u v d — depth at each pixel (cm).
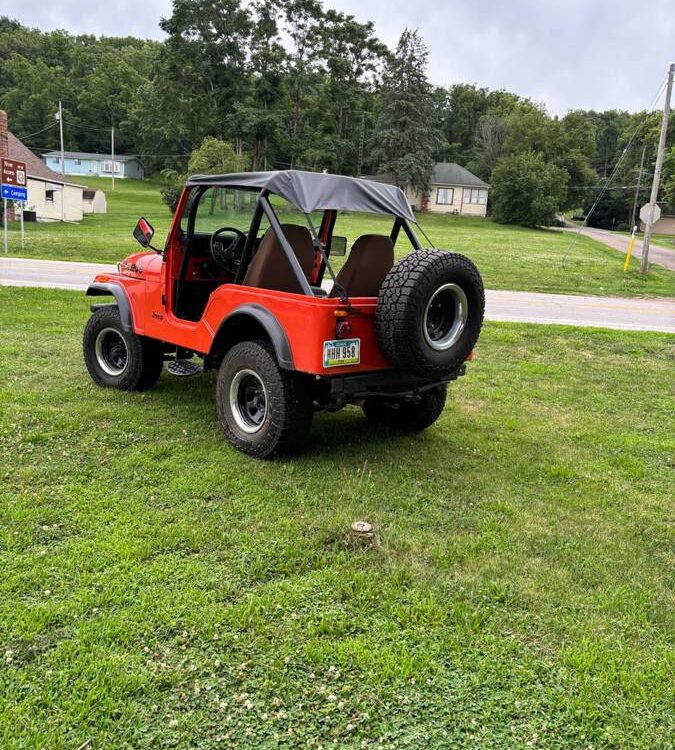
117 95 9419
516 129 7750
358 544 353
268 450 461
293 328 425
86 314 1036
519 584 325
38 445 469
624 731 235
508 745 225
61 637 262
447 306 454
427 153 6191
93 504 379
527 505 429
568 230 6109
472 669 261
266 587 307
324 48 6116
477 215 6644
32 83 8900
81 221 3850
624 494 462
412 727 230
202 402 598
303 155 5938
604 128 10075
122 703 231
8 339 830
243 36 5794
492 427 609
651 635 291
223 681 245
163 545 338
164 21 5734
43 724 220
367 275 483
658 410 713
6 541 330
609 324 1302
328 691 243
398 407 559
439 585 319
